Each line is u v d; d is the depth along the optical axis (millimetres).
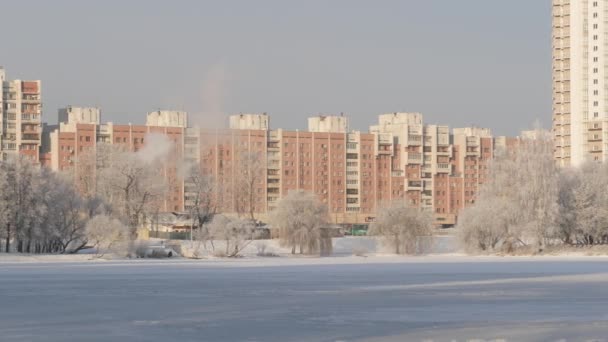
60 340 88125
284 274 178000
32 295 131750
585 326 94812
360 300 123625
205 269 195375
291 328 95375
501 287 142750
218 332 92938
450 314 106062
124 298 127438
